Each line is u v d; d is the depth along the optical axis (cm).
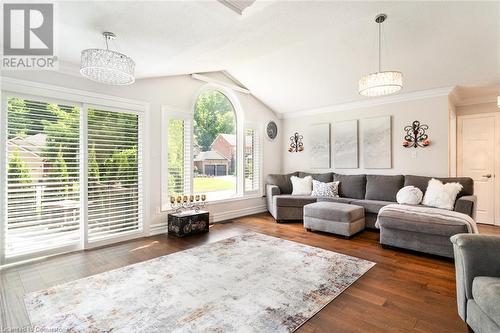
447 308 201
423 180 427
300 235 402
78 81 331
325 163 571
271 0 216
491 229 444
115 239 361
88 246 337
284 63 443
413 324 181
